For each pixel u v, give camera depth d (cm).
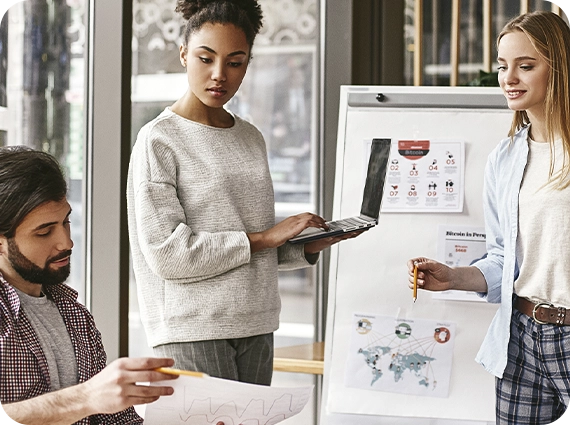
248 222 184
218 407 121
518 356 192
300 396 126
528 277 187
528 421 192
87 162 233
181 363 175
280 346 312
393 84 307
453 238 236
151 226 171
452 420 230
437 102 240
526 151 191
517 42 183
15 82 223
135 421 142
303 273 308
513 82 185
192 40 179
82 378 131
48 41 231
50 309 132
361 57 304
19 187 120
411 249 237
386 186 240
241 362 181
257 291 181
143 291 180
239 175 183
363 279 238
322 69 305
